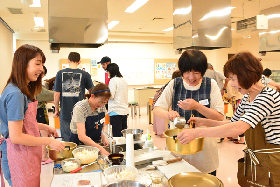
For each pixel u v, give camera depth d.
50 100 3.38
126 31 9.08
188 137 1.31
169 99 1.91
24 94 1.48
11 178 1.54
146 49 11.07
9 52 8.03
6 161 1.62
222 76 4.62
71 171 1.57
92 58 10.30
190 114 1.80
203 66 1.58
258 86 1.36
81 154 1.73
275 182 1.32
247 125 1.25
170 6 5.63
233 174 3.30
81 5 2.86
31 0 3.05
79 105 2.12
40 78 1.68
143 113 8.73
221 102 1.79
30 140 1.47
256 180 1.40
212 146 1.79
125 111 3.47
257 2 5.37
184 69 1.62
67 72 3.12
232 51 11.49
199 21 3.32
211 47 3.74
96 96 2.07
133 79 10.96
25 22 7.07
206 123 1.67
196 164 1.79
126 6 5.59
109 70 3.55
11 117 1.40
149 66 11.16
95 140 2.30
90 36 2.92
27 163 1.53
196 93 1.80
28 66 1.46
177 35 3.67
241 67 1.29
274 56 8.63
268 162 1.33
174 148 1.38
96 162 1.76
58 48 3.13
